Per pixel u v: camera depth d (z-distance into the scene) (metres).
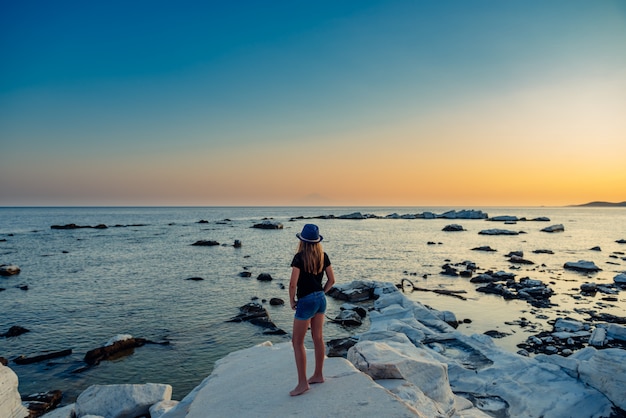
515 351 15.43
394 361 7.75
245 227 99.00
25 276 32.88
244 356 9.28
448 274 33.34
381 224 109.00
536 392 9.63
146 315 21.69
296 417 5.07
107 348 16.17
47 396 12.41
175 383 13.75
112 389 10.45
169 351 16.61
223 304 24.00
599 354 9.94
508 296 24.95
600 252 47.50
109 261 41.06
